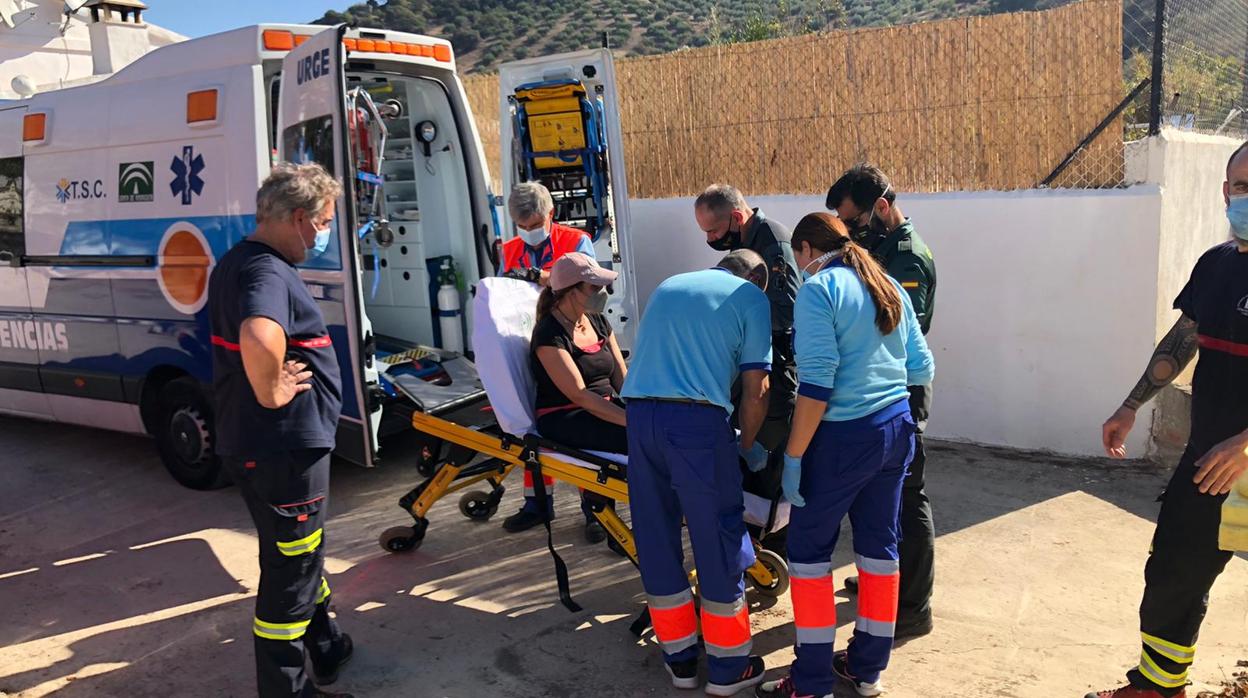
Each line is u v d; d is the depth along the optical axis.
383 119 5.80
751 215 4.15
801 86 6.62
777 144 6.81
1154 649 2.99
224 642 3.83
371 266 6.33
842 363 3.02
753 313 3.16
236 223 5.02
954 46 5.97
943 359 6.07
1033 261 5.69
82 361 5.93
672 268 7.32
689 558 4.47
